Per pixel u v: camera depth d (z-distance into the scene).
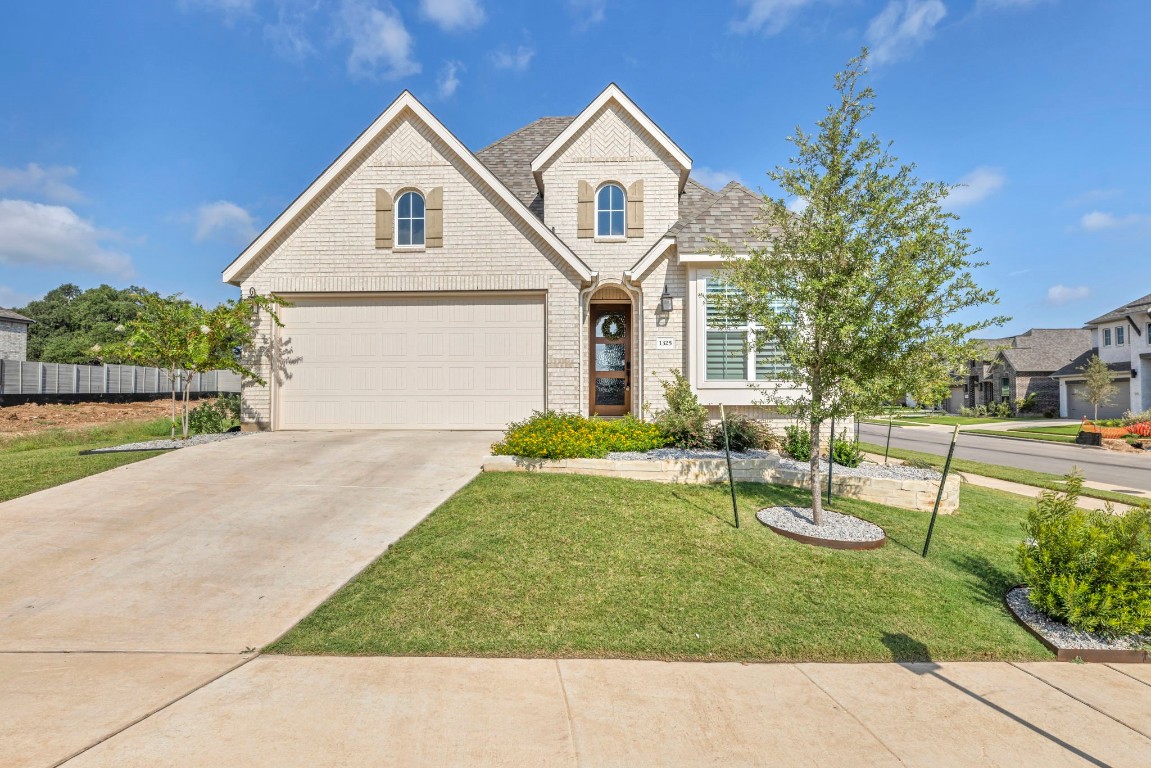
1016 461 16.25
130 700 3.05
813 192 5.85
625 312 12.77
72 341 45.00
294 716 2.94
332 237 11.45
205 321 10.27
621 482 7.67
